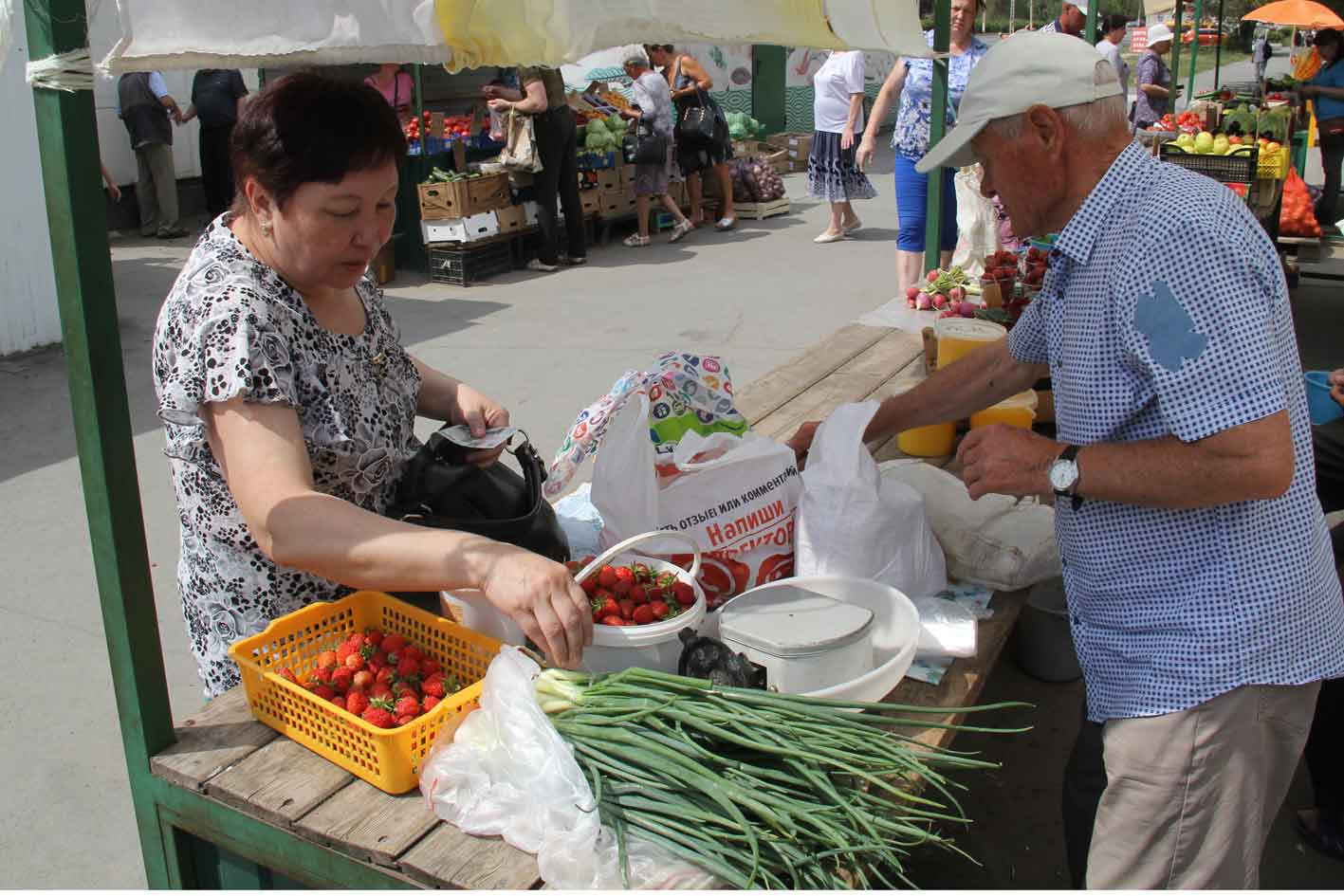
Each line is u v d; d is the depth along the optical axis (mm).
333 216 1692
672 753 1556
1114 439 1799
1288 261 7773
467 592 1914
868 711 1724
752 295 8695
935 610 2193
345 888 1635
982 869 2887
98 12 1545
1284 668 1770
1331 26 11156
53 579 4281
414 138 9289
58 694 3559
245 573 1959
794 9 2977
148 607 1772
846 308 8203
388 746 1630
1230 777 1811
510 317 8164
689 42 2824
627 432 2230
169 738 1828
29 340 7340
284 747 1809
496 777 1612
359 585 1630
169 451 1880
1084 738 2090
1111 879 1940
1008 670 3746
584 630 1596
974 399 2533
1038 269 3574
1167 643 1797
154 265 9836
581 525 2654
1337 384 3145
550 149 9438
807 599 1960
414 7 2090
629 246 10852
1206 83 24156
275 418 1705
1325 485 3143
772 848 1504
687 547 2234
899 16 3451
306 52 1992
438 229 9133
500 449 2086
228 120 11062
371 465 1965
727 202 11555
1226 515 1726
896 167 6270
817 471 2258
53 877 2805
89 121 1586
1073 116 1769
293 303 1808
